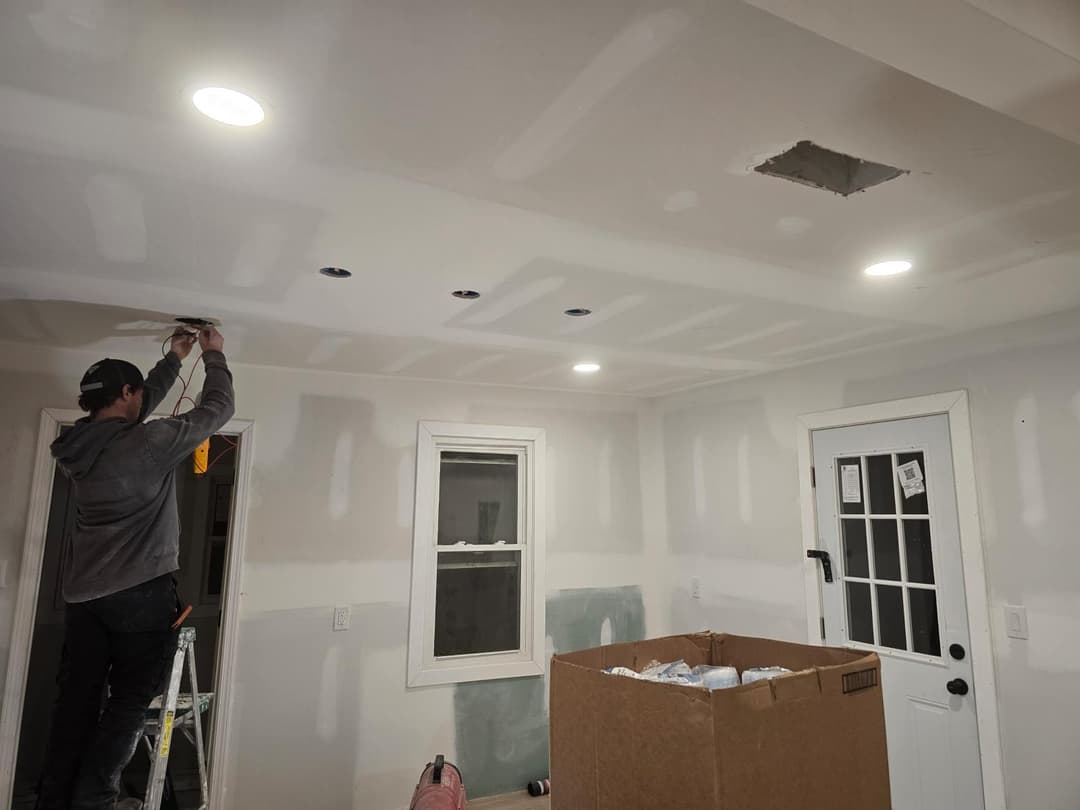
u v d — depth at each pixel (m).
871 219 1.75
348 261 2.05
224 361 2.43
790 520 3.70
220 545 4.69
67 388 3.24
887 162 1.46
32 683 4.05
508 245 1.92
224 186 1.57
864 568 3.29
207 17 1.01
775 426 3.84
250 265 2.08
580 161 1.45
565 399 4.52
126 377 2.24
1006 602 2.70
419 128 1.32
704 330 2.89
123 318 2.68
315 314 2.63
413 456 4.02
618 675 1.13
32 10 0.99
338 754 3.59
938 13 0.88
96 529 2.05
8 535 3.10
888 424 3.22
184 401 3.50
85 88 1.19
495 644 4.18
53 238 1.88
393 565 3.87
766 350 3.28
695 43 1.07
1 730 2.97
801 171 1.55
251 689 3.46
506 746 4.02
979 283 2.27
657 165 1.47
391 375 3.95
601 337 3.02
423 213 1.71
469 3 0.98
